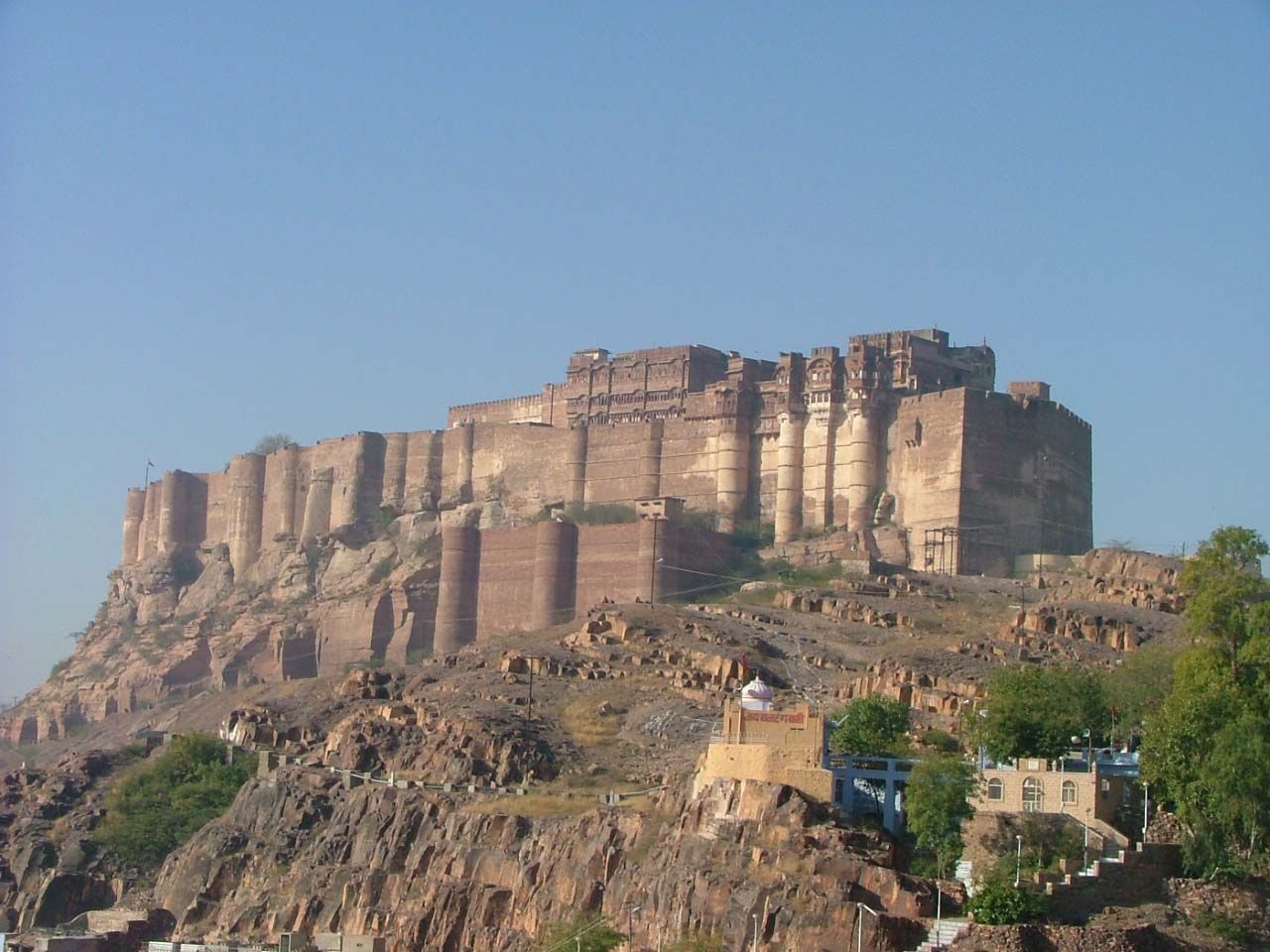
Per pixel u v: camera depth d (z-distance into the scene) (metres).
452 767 187.88
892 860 135.00
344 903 171.62
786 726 143.62
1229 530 160.12
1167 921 124.75
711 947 130.62
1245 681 145.25
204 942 172.38
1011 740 142.88
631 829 152.75
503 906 157.12
